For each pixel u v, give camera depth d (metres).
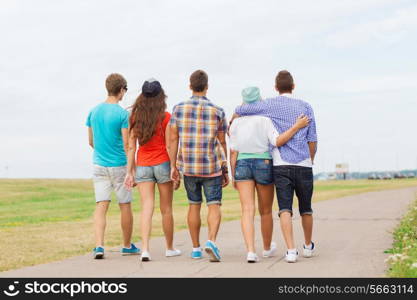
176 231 10.85
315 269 6.42
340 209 15.98
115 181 7.71
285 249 8.19
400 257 6.30
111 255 7.81
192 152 7.21
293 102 7.05
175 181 7.38
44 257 7.71
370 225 11.33
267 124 7.04
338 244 8.55
